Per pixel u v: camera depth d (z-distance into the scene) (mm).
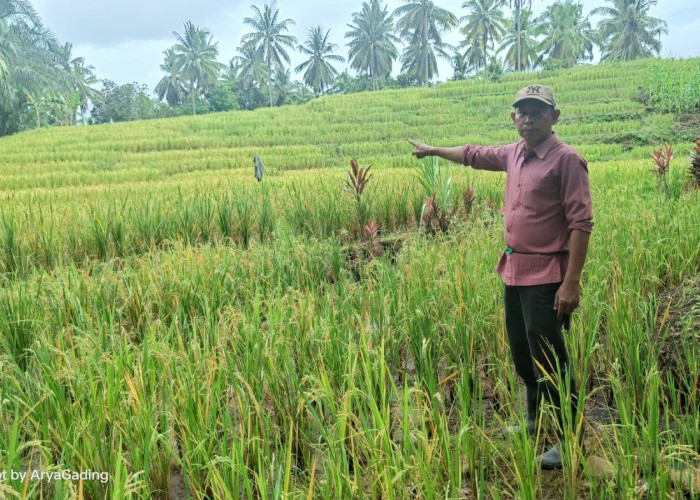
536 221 2816
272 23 71000
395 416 3008
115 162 30953
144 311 4410
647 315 3824
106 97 75750
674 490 2332
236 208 8297
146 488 2240
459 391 2768
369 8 70125
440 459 2502
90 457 2486
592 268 4562
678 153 21625
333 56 73750
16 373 3275
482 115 42031
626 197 9062
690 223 5539
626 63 48250
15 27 50844
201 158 31266
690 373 3082
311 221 8375
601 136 31359
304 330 3533
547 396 2904
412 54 69625
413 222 9156
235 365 3252
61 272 5098
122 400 2721
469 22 64875
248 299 4398
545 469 2812
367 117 44219
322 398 2975
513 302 3031
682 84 33938
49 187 21312
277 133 40938
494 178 11742
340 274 5730
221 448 2451
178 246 6305
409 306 3949
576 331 3623
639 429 3008
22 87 48656
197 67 72000
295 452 2932
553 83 45125
